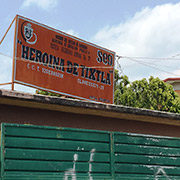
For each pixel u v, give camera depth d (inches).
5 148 253.6
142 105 919.7
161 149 330.3
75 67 472.4
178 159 338.6
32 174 258.8
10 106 303.6
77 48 483.2
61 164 273.4
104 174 292.5
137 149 315.9
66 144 279.7
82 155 285.3
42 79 423.2
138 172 310.5
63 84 450.9
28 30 418.9
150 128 374.9
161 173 323.3
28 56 412.2
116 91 906.1
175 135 389.4
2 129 256.1
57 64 448.5
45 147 269.7
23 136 263.0
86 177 281.4
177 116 372.2
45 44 438.6
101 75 510.0
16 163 255.0
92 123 342.0
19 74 394.0
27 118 309.4
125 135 312.8
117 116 352.8
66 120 328.8
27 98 293.1
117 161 302.2
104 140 300.4
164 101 937.5
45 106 311.6
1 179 245.6
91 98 486.6
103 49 522.9
